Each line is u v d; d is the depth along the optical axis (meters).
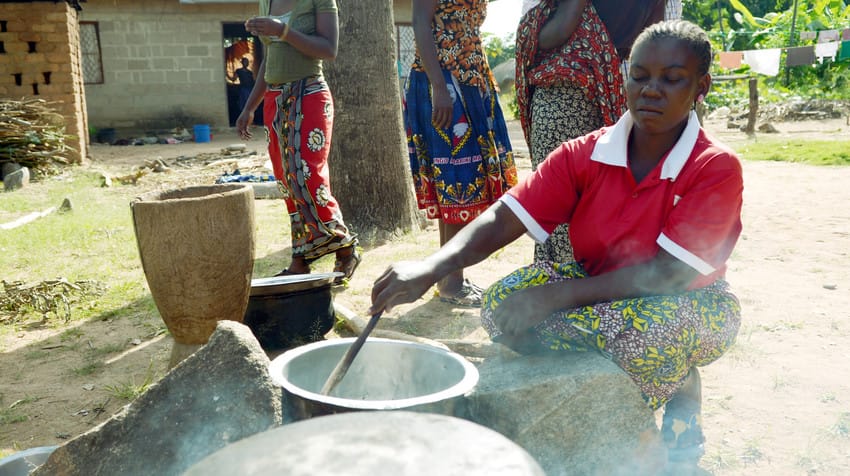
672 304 2.10
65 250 5.81
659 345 2.07
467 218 3.99
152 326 3.91
